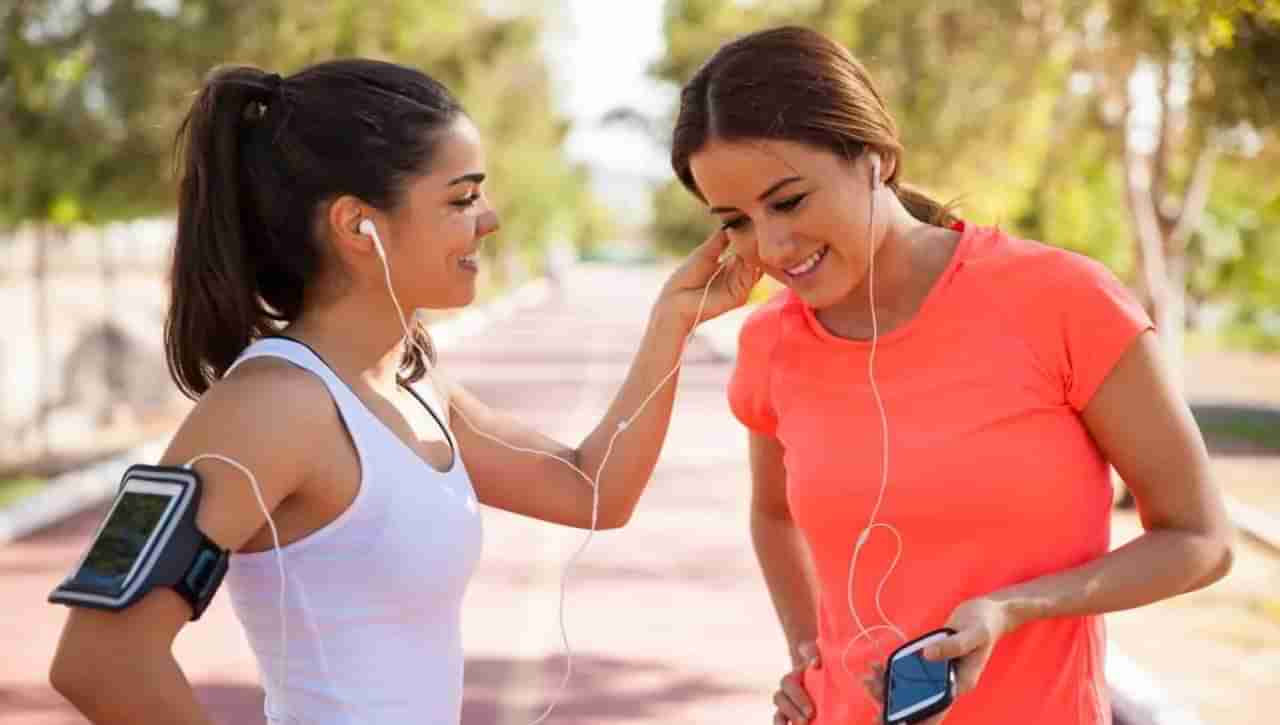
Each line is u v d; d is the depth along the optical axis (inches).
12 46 590.9
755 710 299.7
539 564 442.9
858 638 109.2
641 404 122.1
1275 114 412.2
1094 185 1267.2
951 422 104.4
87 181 636.7
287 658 98.7
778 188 102.7
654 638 356.5
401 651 99.7
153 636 89.5
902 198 112.0
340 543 97.5
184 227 104.3
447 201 102.5
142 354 874.1
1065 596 100.1
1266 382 1259.8
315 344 102.6
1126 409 103.0
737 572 432.1
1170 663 333.1
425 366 112.5
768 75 102.5
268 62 693.3
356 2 800.9
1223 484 636.7
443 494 101.4
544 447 121.9
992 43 668.1
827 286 105.7
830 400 109.7
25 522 528.1
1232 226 2006.6
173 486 90.9
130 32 618.2
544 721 291.3
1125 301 103.6
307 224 101.9
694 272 121.7
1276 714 289.4
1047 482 103.7
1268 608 384.5
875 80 106.9
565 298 2812.5
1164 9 405.7
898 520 106.0
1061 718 105.3
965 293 105.6
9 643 358.3
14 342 856.3
